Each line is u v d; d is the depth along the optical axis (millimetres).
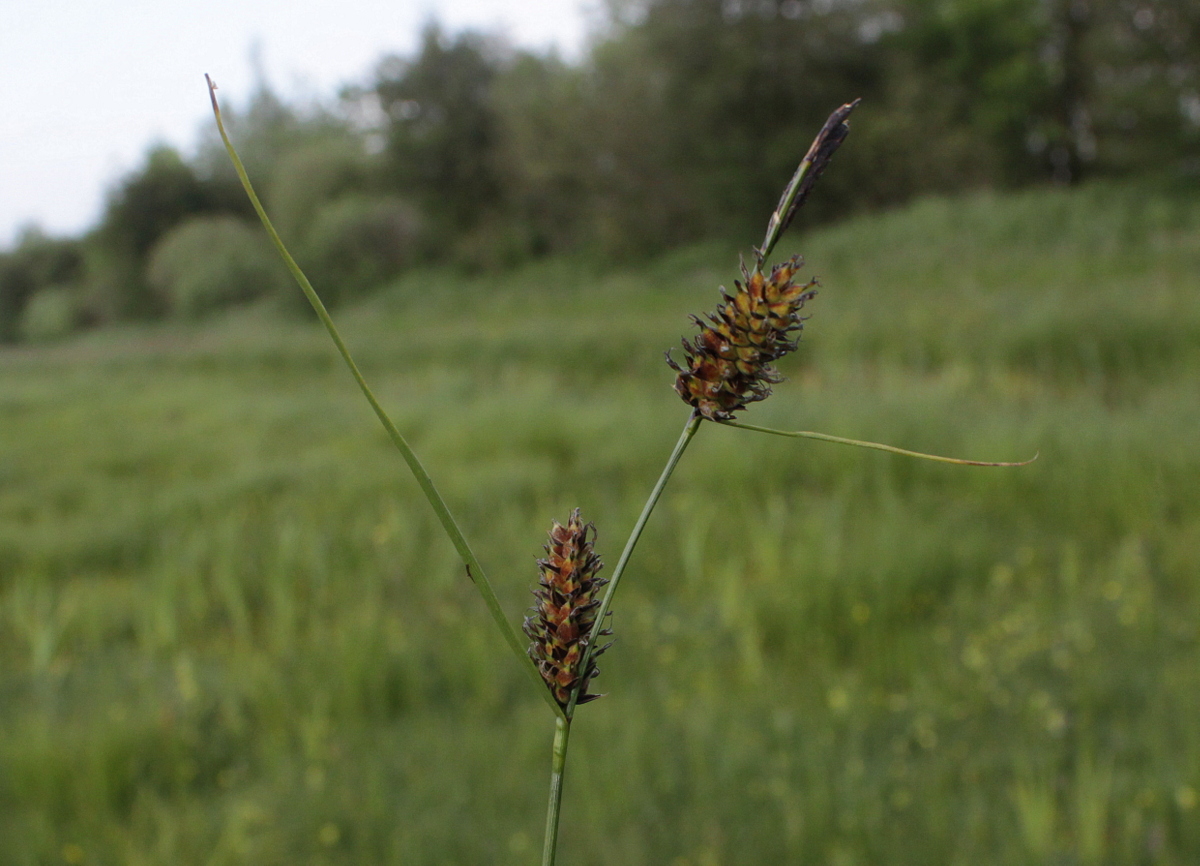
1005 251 16062
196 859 3137
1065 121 24031
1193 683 3660
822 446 7195
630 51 27375
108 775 3664
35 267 48031
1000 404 8328
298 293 32594
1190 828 2787
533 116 29766
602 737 3701
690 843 2982
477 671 4379
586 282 25750
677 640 4625
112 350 22609
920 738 3514
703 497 6598
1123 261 13594
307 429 10078
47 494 8219
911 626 4547
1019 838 2826
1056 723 3430
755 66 24109
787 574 4984
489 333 15664
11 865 3119
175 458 9336
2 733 3969
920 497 6328
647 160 26875
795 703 3910
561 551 632
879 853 2854
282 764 3717
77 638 5277
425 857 3043
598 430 8469
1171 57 20750
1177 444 6391
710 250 23984
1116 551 5160
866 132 23344
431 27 32750
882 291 14234
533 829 3162
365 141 38156
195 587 5469
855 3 24734
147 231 41312
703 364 618
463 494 7172
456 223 33500
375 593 5488
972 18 23406
